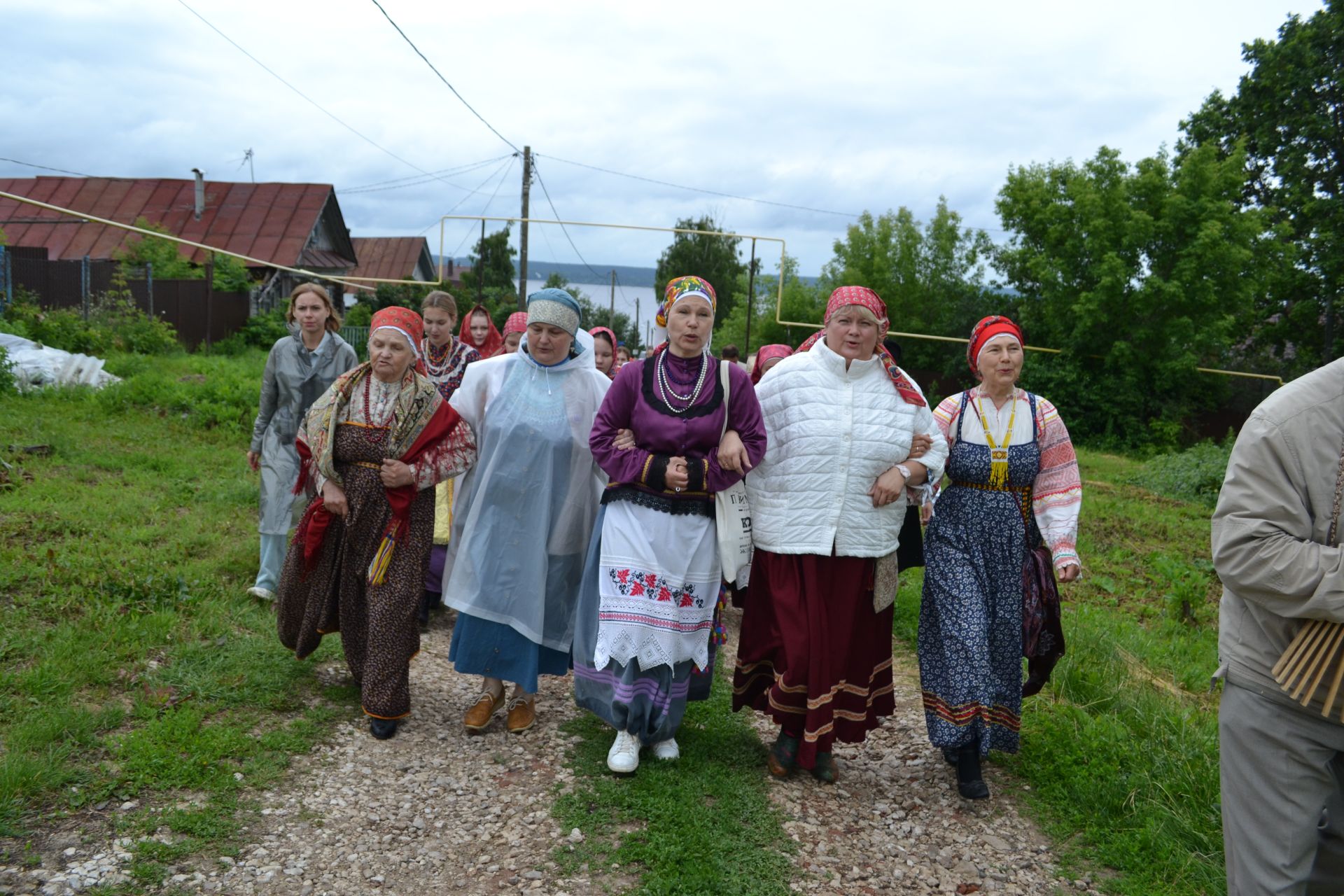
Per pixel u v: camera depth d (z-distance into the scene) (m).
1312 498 2.50
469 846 3.34
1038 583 4.14
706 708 4.77
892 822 3.77
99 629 4.47
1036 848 3.64
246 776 3.60
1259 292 25.16
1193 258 24.02
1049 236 25.69
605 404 3.96
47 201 27.75
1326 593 2.38
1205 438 25.52
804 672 3.89
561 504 4.29
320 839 3.28
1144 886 3.38
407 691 4.09
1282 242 25.16
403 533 4.13
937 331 31.34
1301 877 2.60
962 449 4.14
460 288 31.83
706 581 3.95
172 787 3.44
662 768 3.99
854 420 3.90
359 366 4.25
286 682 4.42
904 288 32.38
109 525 6.11
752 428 3.88
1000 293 30.47
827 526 3.86
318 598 4.24
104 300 17.42
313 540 4.14
